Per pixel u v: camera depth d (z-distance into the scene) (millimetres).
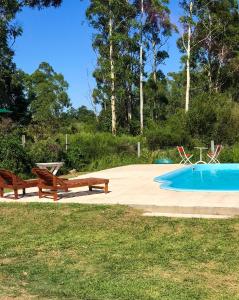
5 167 16703
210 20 42094
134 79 41875
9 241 7848
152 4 40844
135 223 8547
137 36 40188
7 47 36594
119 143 25328
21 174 16906
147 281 5750
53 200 10891
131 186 13211
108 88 42469
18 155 17141
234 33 43688
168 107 56781
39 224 8844
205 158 23016
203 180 15648
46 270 6305
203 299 5152
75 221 8875
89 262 6590
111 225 8508
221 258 6531
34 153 18422
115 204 10016
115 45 40375
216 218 8719
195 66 46000
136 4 40844
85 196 11414
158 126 29609
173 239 7531
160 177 15297
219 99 29438
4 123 25047
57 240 7766
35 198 11320
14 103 45094
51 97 67188
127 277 5930
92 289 5520
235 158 22281
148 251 6980
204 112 26906
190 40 41219
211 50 45250
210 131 26703
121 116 44375
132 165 21672
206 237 7547
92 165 21281
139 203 9891
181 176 16781
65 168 19453
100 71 40625
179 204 9602
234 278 5816
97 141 24922
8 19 31531
